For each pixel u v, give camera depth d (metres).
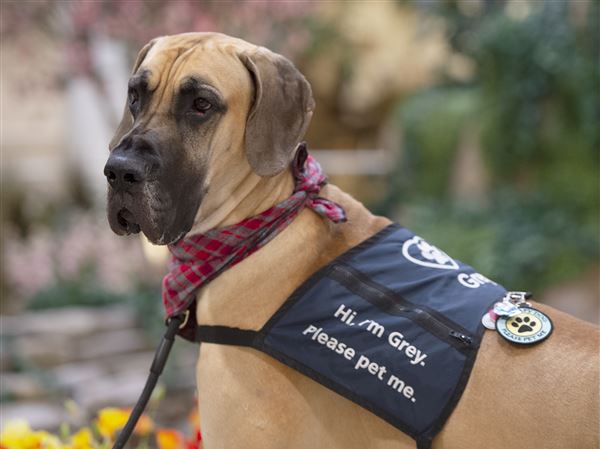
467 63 11.09
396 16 13.64
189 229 2.54
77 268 9.20
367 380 2.45
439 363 2.43
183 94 2.49
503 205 8.84
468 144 9.74
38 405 7.19
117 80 9.23
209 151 2.53
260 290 2.60
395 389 2.43
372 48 13.63
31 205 11.89
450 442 2.40
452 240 8.75
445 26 11.13
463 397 2.41
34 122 13.24
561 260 8.10
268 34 8.66
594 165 8.53
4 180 12.09
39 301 8.86
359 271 2.61
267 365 2.53
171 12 7.92
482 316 2.51
